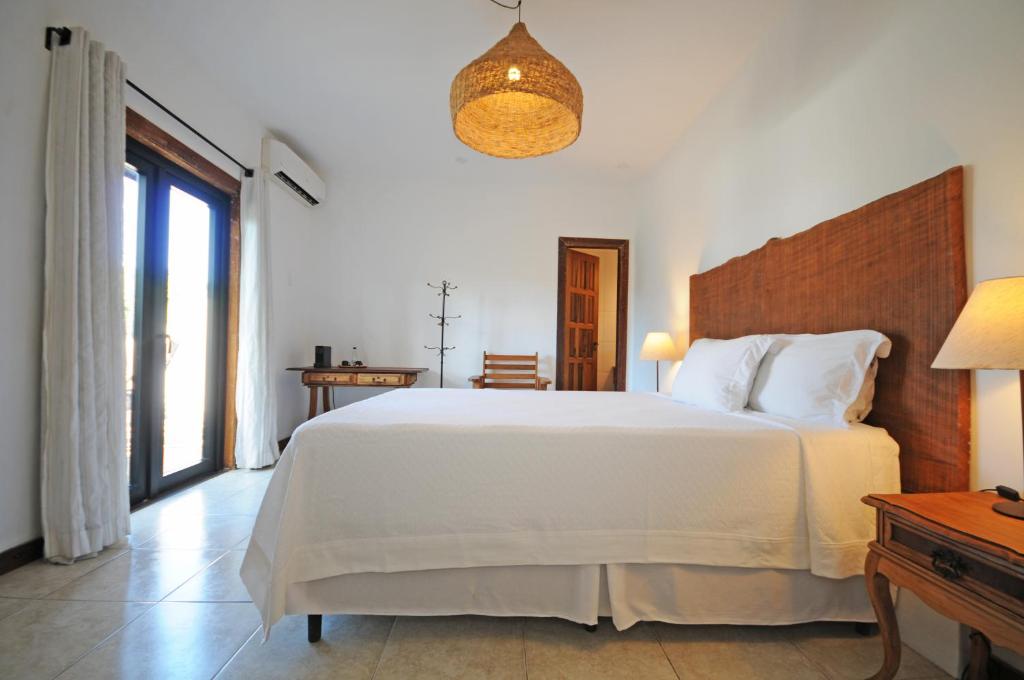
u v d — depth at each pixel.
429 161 4.11
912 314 1.45
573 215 4.65
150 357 2.52
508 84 1.64
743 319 2.48
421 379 4.54
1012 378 1.20
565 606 1.40
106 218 1.94
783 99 2.19
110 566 1.78
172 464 2.81
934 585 0.95
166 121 2.45
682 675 1.23
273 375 3.39
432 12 2.24
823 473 1.37
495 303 4.59
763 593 1.39
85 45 1.85
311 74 2.78
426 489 1.36
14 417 1.71
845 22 1.79
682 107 3.06
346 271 4.48
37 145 1.77
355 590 1.36
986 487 1.25
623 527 1.37
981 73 1.27
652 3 2.14
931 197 1.38
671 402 2.28
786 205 2.17
